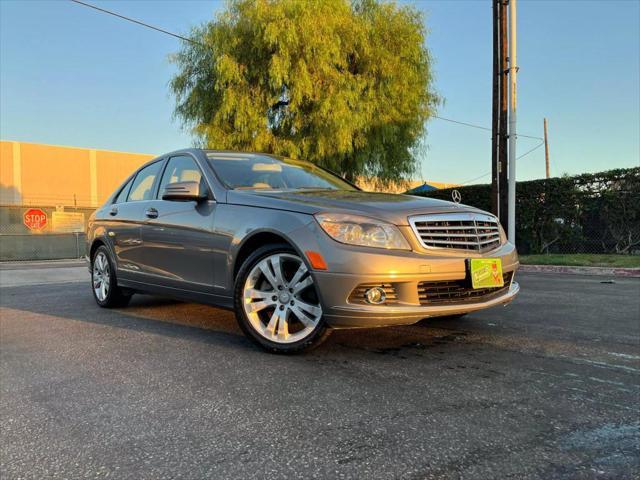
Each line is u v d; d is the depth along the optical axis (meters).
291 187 4.14
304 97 14.23
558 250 12.48
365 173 16.45
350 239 2.95
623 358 3.15
